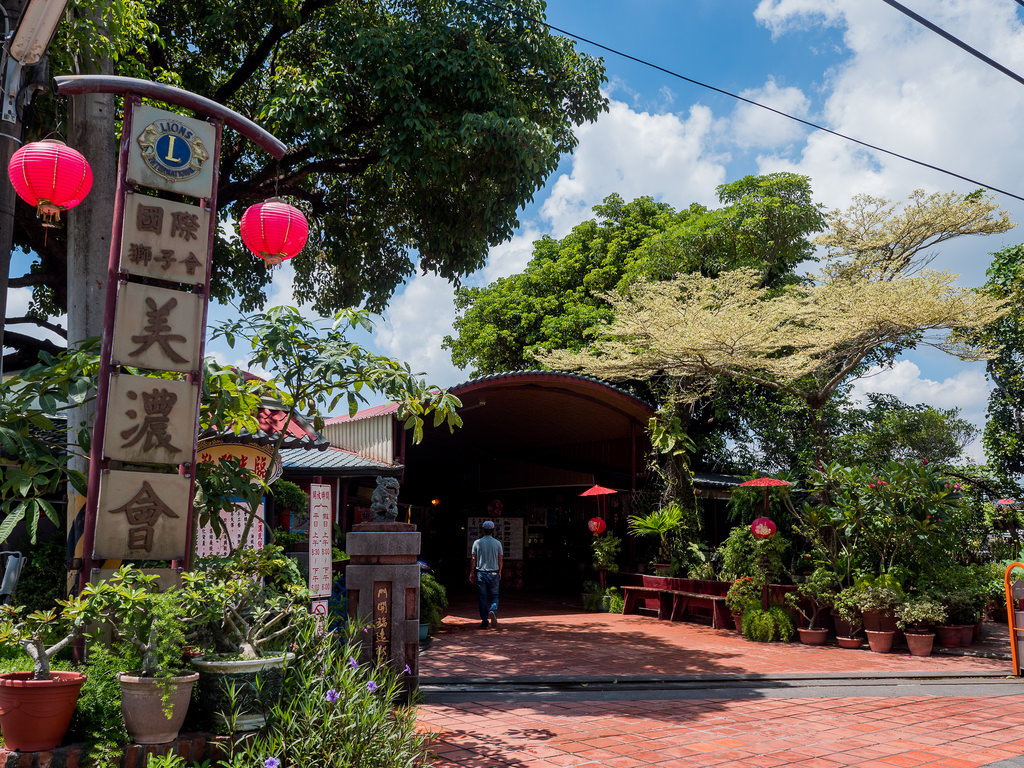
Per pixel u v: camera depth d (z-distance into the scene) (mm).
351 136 13578
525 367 22812
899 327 13812
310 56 13516
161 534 4266
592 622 13586
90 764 3324
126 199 4402
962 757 5168
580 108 14203
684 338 14234
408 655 6332
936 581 11336
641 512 16250
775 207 19891
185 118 4633
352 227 15164
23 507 4406
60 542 7727
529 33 13359
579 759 4922
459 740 5352
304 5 13078
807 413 17594
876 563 11609
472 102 12477
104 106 7301
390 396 5852
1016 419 18266
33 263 13523
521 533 20641
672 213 22859
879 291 13539
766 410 18578
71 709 3359
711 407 19891
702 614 13758
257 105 13992
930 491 11289
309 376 5586
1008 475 18328
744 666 9188
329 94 11992
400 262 15688
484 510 21516
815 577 11305
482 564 12758
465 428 18797
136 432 4250
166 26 12727
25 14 4453
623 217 23359
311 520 7496
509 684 7652
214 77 13922
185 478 4371
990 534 16406
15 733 3230
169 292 4449
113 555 4137
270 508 9109
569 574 19672
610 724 5980
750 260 19547
